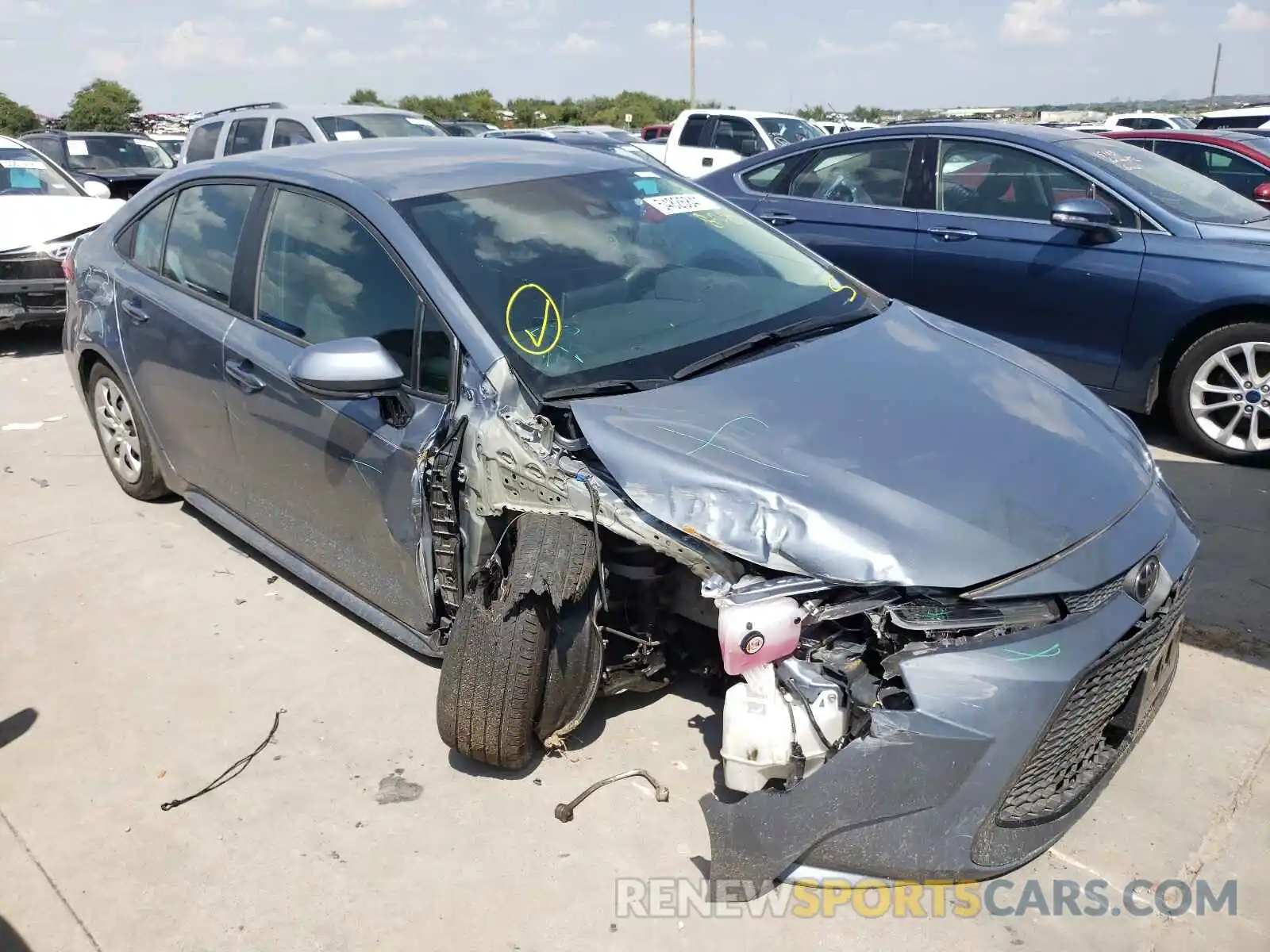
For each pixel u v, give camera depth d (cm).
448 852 276
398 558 329
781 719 242
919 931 245
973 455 269
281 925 255
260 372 368
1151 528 269
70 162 1525
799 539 243
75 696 354
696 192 412
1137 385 544
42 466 568
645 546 279
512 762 292
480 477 292
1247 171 851
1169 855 266
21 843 286
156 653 378
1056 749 245
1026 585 239
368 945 248
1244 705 326
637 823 282
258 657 373
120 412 496
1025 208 578
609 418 279
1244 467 524
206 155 1184
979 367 325
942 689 230
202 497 453
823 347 325
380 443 320
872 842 238
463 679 281
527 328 308
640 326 322
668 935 247
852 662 244
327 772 310
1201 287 511
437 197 349
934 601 236
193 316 409
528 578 267
